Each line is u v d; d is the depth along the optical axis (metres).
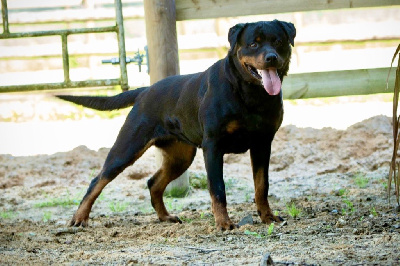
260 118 6.26
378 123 10.33
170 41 8.28
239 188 8.77
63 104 15.18
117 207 7.92
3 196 8.73
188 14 8.37
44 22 16.95
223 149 6.38
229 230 6.09
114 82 9.48
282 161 9.70
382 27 16.27
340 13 16.72
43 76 16.30
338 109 13.78
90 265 4.80
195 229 6.23
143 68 15.94
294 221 6.48
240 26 6.18
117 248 5.54
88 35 16.69
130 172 9.53
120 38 9.42
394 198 7.28
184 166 7.22
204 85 6.50
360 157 9.72
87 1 17.27
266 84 6.00
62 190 8.98
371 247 4.93
